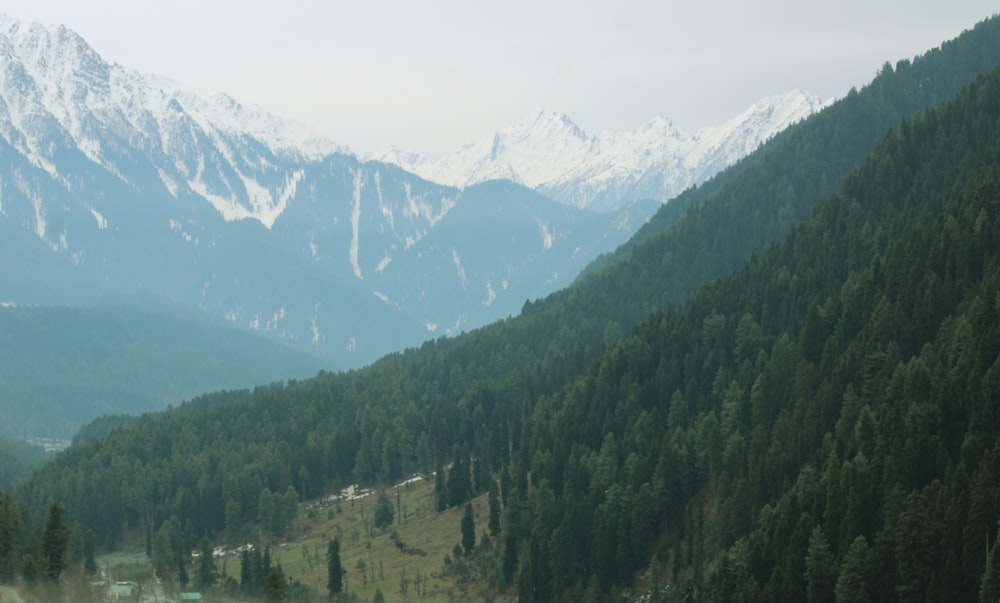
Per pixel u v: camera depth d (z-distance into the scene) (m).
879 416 163.75
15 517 163.75
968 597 133.88
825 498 155.50
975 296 176.25
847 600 140.38
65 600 158.12
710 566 177.25
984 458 142.88
